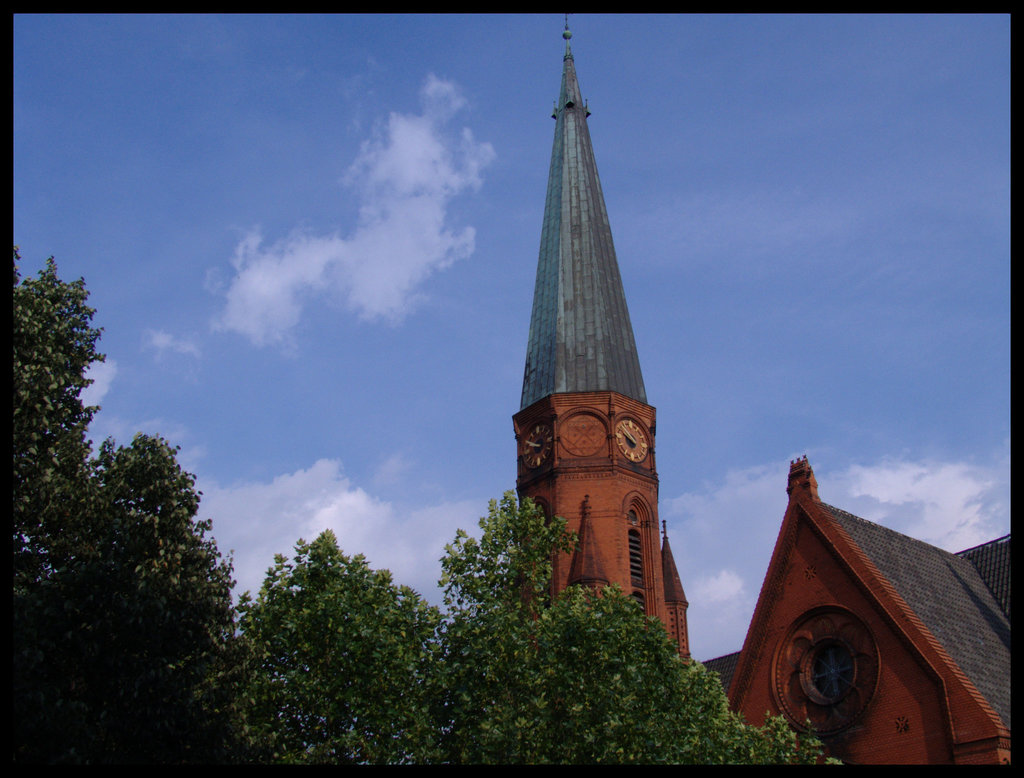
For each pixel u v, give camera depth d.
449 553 40.97
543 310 73.88
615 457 66.94
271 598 39.16
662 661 39.62
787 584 47.78
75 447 32.50
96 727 28.03
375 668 36.53
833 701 44.47
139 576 29.27
